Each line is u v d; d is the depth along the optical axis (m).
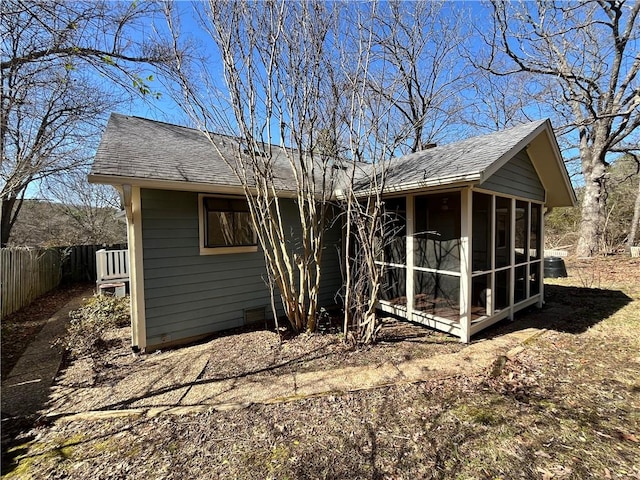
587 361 3.91
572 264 11.24
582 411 2.84
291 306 4.94
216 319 5.26
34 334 5.41
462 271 4.59
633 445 2.38
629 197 15.23
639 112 10.80
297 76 4.58
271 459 2.27
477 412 2.82
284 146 4.74
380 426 2.64
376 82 4.79
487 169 3.93
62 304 7.75
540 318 5.77
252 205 4.84
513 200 5.53
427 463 2.21
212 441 2.48
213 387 3.38
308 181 4.95
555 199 6.86
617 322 5.39
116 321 5.78
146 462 2.26
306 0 4.48
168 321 4.76
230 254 5.39
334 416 2.79
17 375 3.79
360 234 4.71
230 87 4.43
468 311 4.55
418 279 5.42
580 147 13.15
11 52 6.02
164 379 3.61
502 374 3.58
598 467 2.15
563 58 11.24
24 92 7.19
